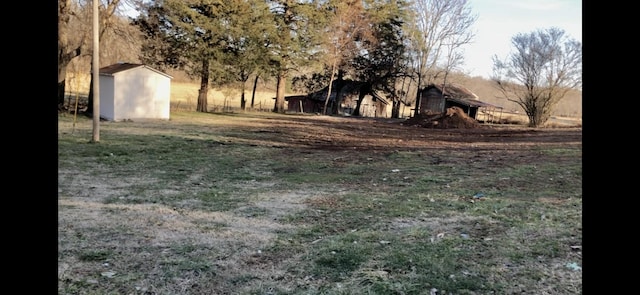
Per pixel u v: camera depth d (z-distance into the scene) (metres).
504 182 6.32
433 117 23.00
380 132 17.86
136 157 8.30
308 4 26.38
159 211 4.47
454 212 4.54
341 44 29.53
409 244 3.46
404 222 4.16
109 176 6.44
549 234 3.70
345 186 6.12
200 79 24.25
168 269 2.92
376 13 30.75
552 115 22.12
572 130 17.25
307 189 5.88
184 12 19.97
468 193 5.55
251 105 31.30
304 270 2.94
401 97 37.75
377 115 40.66
